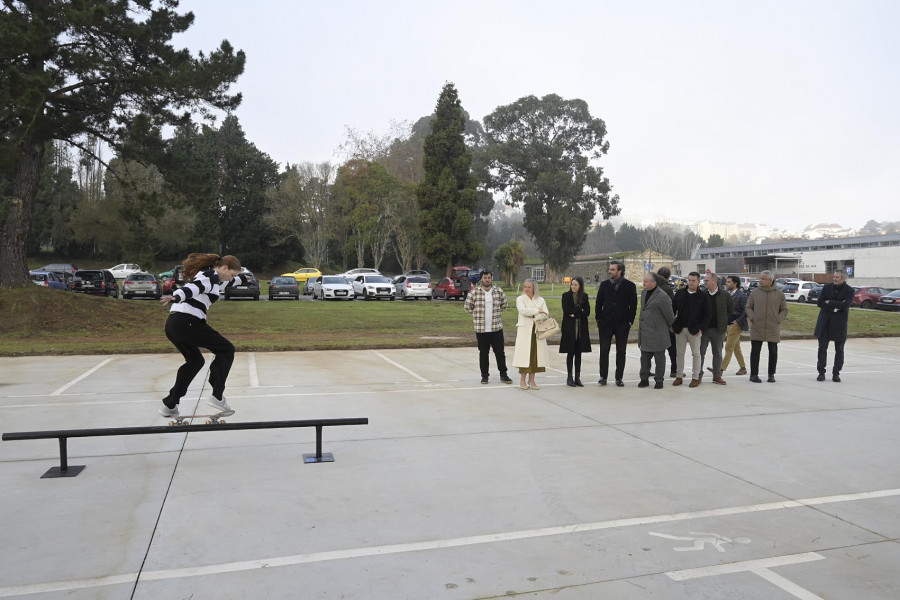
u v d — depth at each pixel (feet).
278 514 14.74
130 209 75.41
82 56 63.10
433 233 177.88
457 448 20.77
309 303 101.19
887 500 16.21
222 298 110.42
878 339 63.46
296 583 11.35
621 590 11.25
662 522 14.56
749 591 11.28
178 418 22.13
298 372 37.01
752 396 30.89
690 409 27.55
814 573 12.04
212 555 12.48
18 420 23.95
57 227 219.20
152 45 68.23
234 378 34.68
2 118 62.64
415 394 30.45
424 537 13.53
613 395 30.91
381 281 116.88
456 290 121.39
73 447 20.38
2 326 61.57
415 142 258.98
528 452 20.39
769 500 16.11
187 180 74.13
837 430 23.79
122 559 12.24
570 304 32.81
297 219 210.38
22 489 16.25
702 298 33.32
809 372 40.01
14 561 12.09
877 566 12.38
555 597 10.97
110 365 39.27
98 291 106.22
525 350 31.86
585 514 15.01
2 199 197.77
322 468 18.44
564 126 251.80
